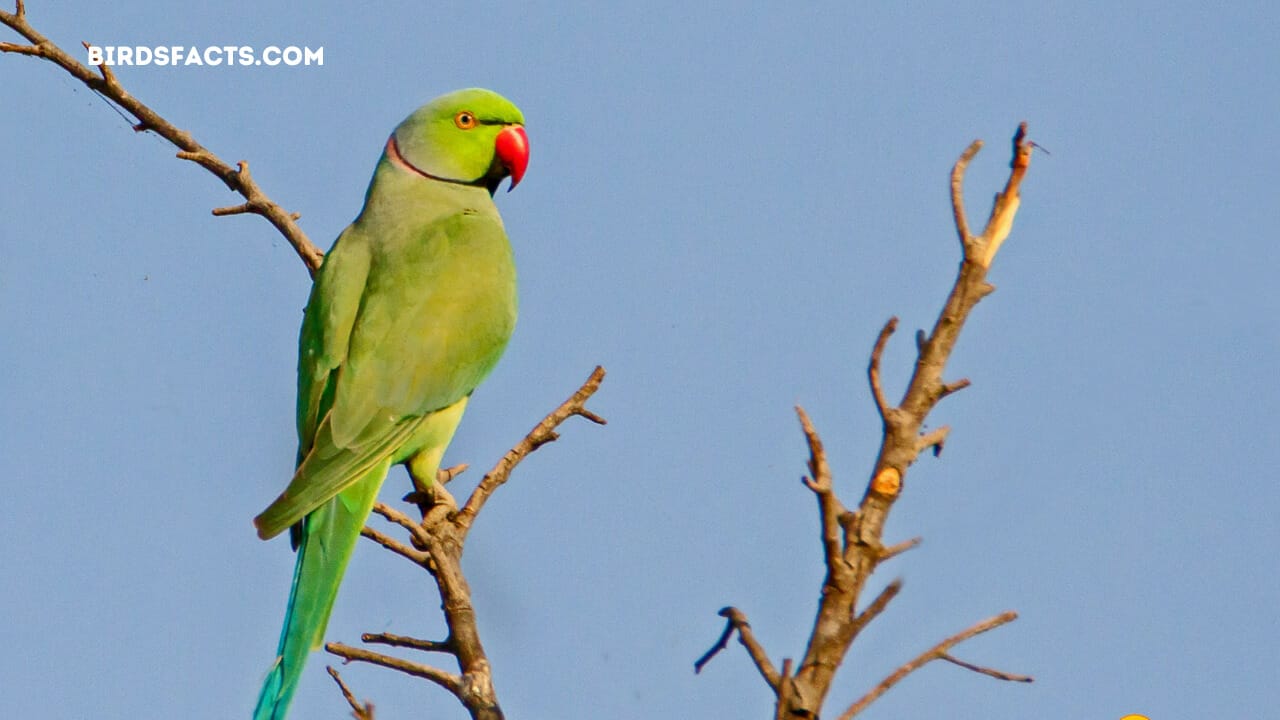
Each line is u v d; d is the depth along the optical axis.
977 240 5.35
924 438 5.23
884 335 5.27
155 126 8.53
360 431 8.27
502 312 9.10
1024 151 5.39
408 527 6.34
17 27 8.09
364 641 6.25
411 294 8.80
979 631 5.00
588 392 7.05
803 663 4.95
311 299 8.93
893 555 5.05
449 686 5.81
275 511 7.52
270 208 8.79
